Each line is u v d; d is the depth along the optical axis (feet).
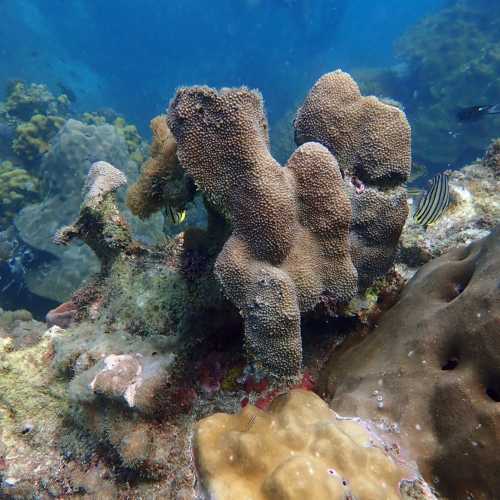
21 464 1.77
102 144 5.56
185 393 1.66
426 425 1.28
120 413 1.63
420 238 2.35
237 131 1.34
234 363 1.69
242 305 1.38
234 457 1.15
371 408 1.37
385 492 1.09
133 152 7.73
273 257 1.40
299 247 1.44
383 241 1.68
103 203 2.10
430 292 1.58
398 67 11.18
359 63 18.60
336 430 1.19
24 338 2.59
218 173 1.40
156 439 1.59
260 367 1.40
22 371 2.02
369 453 1.16
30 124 6.56
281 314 1.28
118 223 2.12
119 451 1.56
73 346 1.95
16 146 6.44
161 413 1.62
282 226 1.37
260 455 1.14
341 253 1.47
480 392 1.24
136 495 1.54
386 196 1.64
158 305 1.85
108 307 2.05
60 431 1.86
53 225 5.07
